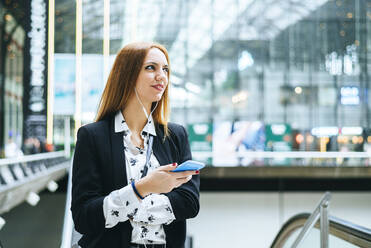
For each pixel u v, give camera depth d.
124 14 21.20
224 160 14.48
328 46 26.42
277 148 16.69
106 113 1.63
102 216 1.41
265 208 10.78
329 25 26.47
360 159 14.88
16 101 17.64
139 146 1.61
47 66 16.77
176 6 25.20
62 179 10.74
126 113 1.63
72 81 16.23
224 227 10.23
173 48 25.12
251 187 10.84
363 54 26.34
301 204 10.91
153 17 24.84
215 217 10.43
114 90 1.61
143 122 1.64
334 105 26.09
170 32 25.17
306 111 26.03
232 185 10.77
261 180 10.88
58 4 20.03
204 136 14.31
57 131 16.17
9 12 17.50
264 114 25.64
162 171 1.38
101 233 1.50
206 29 25.50
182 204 1.54
